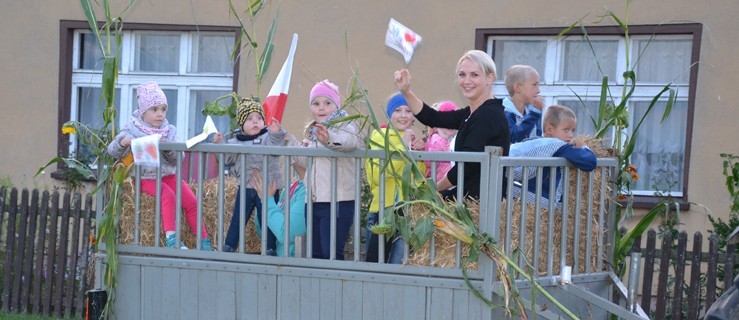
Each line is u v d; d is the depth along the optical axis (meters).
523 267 5.20
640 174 9.64
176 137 6.18
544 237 5.45
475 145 5.12
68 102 11.22
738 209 7.89
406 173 4.94
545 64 9.80
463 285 4.89
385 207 5.52
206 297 5.48
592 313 5.86
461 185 4.91
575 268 5.69
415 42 9.59
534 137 6.29
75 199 8.95
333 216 5.25
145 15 10.88
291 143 6.14
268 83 10.49
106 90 5.82
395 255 5.33
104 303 5.67
